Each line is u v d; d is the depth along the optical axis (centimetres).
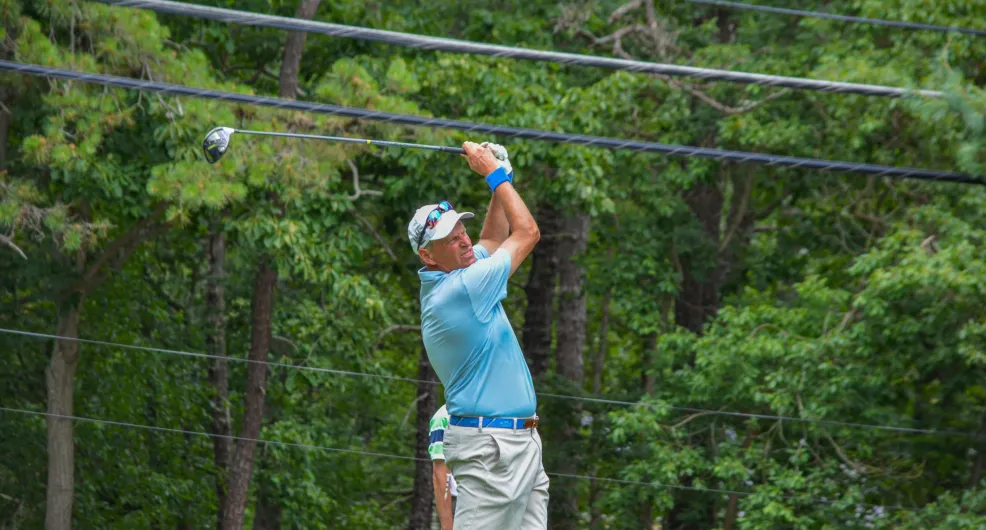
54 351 4866
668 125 5141
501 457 1256
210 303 6344
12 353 5344
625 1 5172
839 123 4672
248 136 3572
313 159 3712
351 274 4488
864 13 4341
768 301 5738
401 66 3825
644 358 6494
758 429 4712
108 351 5619
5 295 5197
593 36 4928
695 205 6116
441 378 1298
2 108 3909
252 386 4994
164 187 3453
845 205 5062
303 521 5969
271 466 6009
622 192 5191
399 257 5416
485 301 1253
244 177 3753
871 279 3862
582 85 4962
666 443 4747
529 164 4362
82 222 3822
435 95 4569
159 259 5912
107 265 4591
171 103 3575
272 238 3984
